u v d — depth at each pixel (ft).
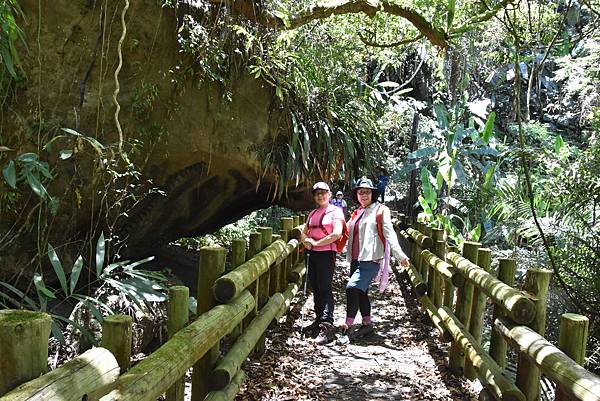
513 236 21.86
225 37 17.29
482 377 11.62
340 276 30.07
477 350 12.58
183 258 25.84
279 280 18.19
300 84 20.40
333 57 22.95
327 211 18.16
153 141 16.39
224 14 16.93
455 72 34.01
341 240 18.35
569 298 17.80
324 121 22.09
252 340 12.63
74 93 14.48
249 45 17.15
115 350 6.39
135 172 14.84
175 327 8.58
